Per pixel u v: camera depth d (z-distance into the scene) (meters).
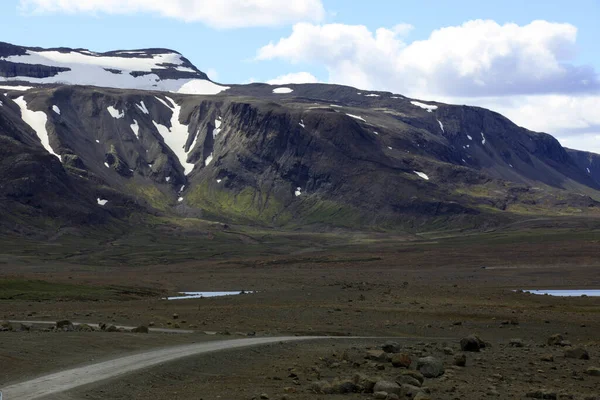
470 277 186.75
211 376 42.47
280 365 46.97
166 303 109.88
